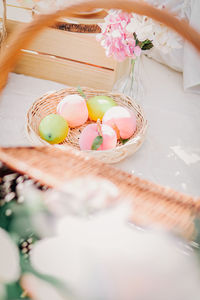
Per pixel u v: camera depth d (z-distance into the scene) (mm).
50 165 382
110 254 290
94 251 291
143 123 837
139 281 270
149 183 385
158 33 780
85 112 886
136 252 291
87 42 1004
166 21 415
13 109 978
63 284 270
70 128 919
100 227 312
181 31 415
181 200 363
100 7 416
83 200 338
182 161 870
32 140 764
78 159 399
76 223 315
